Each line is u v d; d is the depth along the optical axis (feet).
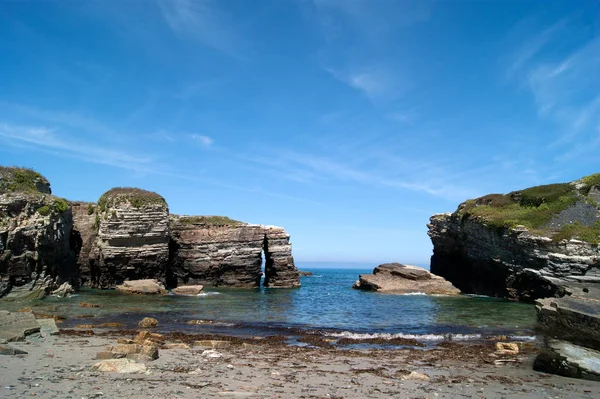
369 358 55.98
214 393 33.65
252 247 210.79
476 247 190.49
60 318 85.25
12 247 118.32
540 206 175.32
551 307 51.24
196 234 209.36
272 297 155.12
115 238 166.40
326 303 136.26
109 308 106.52
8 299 114.73
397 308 123.44
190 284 205.26
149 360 46.39
